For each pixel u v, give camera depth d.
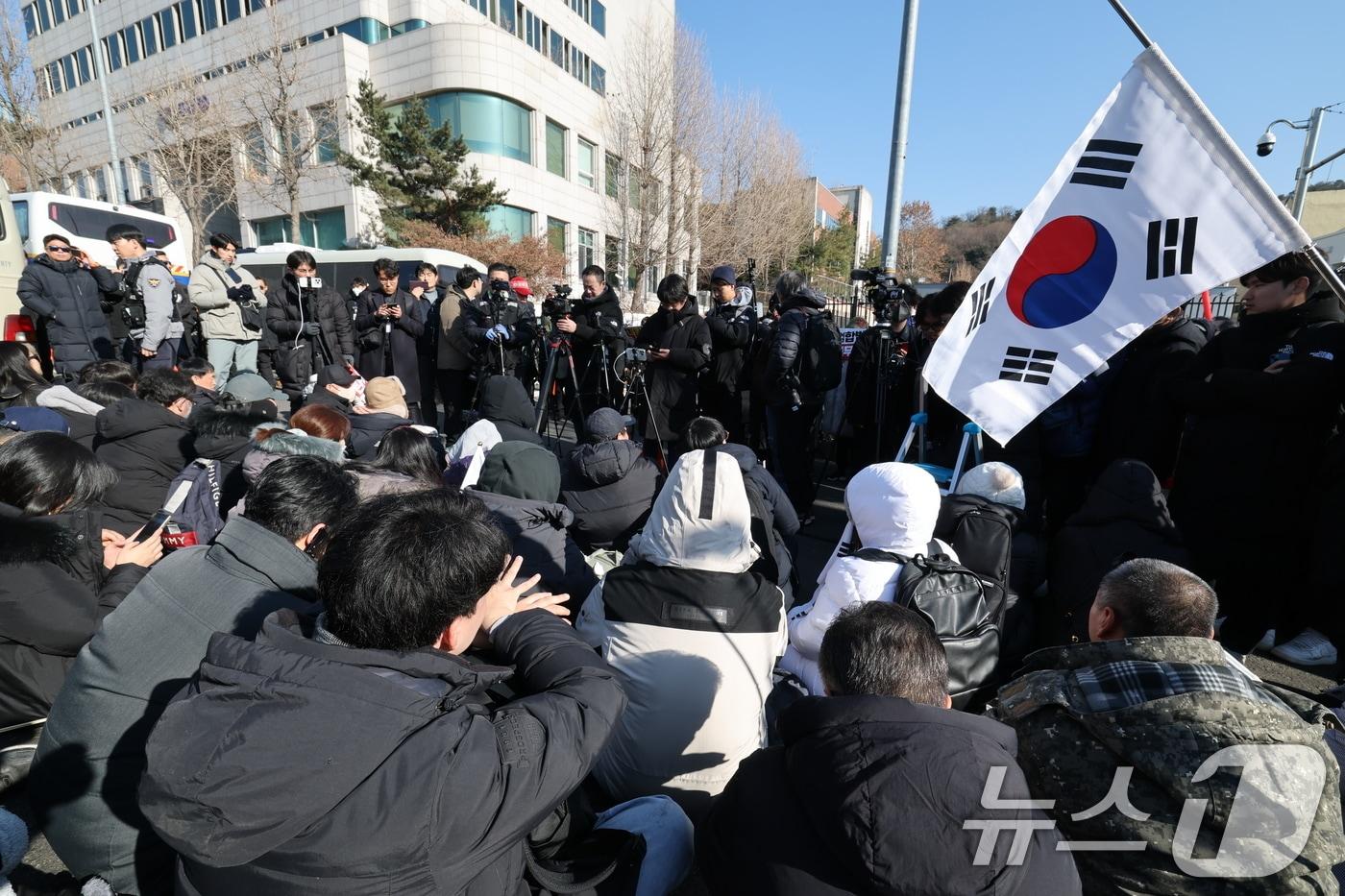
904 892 1.00
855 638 1.25
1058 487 3.34
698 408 4.87
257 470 2.52
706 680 1.68
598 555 2.85
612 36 27.55
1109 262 2.11
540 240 21.12
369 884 0.97
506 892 1.16
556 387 6.77
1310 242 1.82
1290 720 1.16
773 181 22.83
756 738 1.78
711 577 1.70
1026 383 2.26
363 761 0.96
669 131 19.30
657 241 21.25
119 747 1.34
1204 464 2.63
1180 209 1.98
